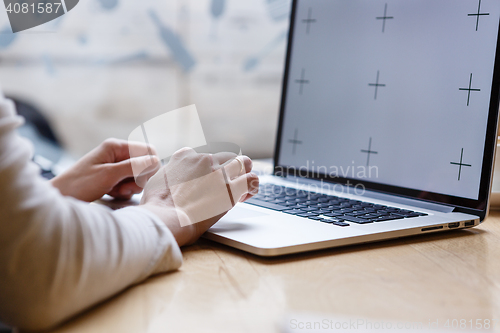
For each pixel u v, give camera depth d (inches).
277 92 71.9
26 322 12.0
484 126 25.5
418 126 28.8
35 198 11.9
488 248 21.1
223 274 16.8
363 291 15.2
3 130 11.7
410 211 25.9
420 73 29.0
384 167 30.3
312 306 13.9
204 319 13.0
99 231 13.4
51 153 66.0
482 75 26.0
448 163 27.0
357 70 32.9
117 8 66.8
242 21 70.3
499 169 29.5
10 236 11.4
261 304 14.0
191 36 69.7
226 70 71.2
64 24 64.9
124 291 15.1
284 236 19.7
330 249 20.3
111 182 24.6
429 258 19.3
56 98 66.1
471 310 13.7
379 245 21.2
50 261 11.7
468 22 26.9
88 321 12.8
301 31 37.1
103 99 68.1
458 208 26.1
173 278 16.3
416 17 29.6
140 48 68.4
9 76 64.0
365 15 32.8
